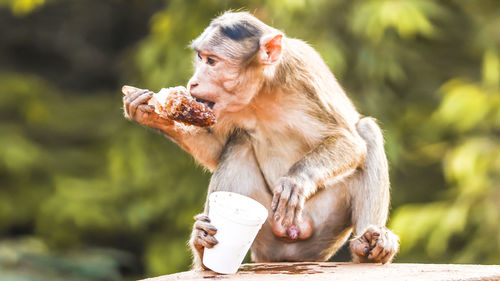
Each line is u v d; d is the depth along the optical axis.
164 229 23.70
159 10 30.97
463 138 22.94
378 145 11.09
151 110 10.09
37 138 28.08
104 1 31.11
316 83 10.82
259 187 10.98
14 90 28.45
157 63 21.38
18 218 25.58
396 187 23.36
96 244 25.33
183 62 20.14
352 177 10.99
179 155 22.64
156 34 22.94
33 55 31.45
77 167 26.84
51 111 28.80
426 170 23.98
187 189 22.52
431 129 23.16
